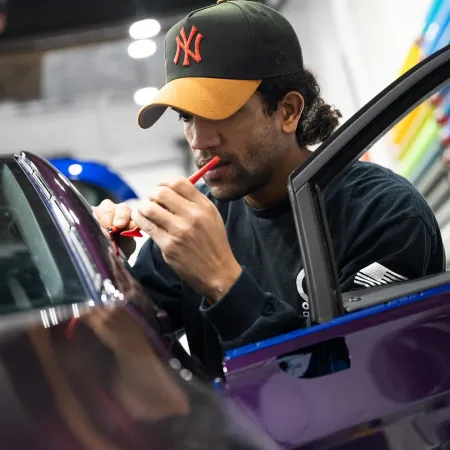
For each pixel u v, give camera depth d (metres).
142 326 1.09
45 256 1.20
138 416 0.94
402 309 1.23
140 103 6.36
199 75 1.59
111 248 1.23
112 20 5.29
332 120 1.85
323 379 1.16
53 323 1.06
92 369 0.99
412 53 3.55
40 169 1.41
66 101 6.19
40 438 0.88
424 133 3.46
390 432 1.17
